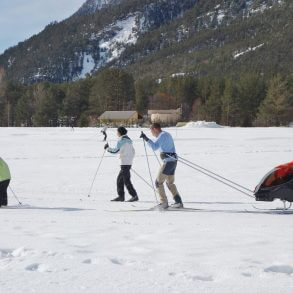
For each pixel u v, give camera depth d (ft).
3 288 10.80
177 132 158.10
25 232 18.94
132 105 370.32
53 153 80.89
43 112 335.26
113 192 40.40
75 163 65.00
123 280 11.44
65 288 10.82
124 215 24.94
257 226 20.18
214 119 348.38
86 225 20.92
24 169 58.80
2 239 17.15
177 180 47.37
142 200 34.73
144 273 12.08
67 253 14.47
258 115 317.42
